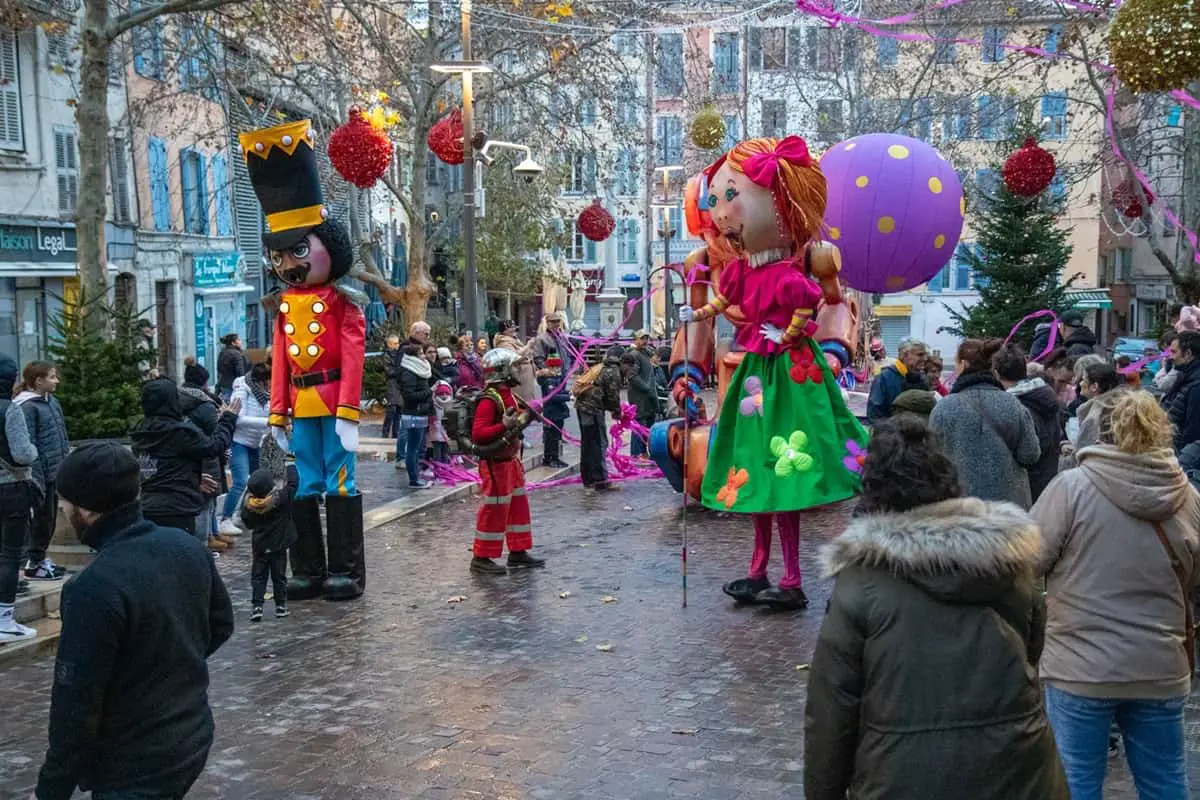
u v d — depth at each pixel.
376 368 25.55
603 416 15.76
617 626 8.62
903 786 3.14
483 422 10.38
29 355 21.77
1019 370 7.63
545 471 17.23
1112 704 4.20
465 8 16.53
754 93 35.22
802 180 8.84
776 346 9.06
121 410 11.70
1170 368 12.32
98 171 13.88
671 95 31.89
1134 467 4.18
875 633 3.22
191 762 3.78
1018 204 27.48
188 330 29.31
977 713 3.15
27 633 8.05
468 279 17.72
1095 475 4.23
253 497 8.93
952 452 6.78
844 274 10.84
